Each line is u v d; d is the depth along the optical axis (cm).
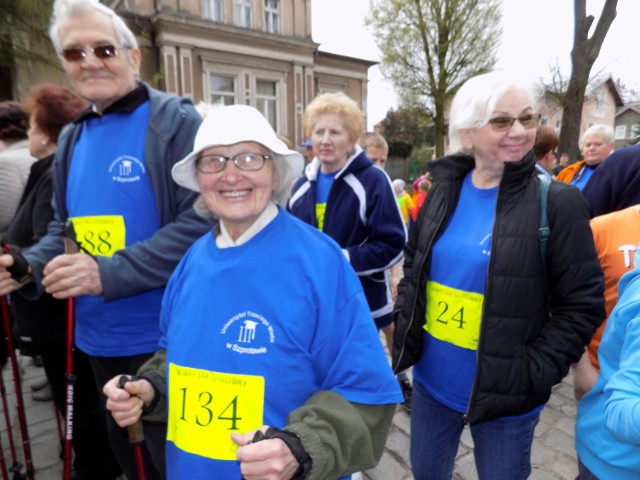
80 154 171
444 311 155
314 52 1773
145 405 122
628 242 160
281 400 103
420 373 168
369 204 234
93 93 158
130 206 161
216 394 106
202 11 1477
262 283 105
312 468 88
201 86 1518
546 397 141
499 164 146
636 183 207
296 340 103
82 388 206
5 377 342
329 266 108
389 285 257
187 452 110
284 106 1716
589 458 125
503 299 136
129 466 172
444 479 167
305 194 269
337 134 240
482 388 138
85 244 164
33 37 884
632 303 109
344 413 97
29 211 208
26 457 191
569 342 133
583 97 1114
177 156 159
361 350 104
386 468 240
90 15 152
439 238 160
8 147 252
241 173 106
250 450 84
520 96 139
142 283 148
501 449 145
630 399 95
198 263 117
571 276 133
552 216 134
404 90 1571
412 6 1449
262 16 1617
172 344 115
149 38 1418
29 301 193
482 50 1459
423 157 2677
